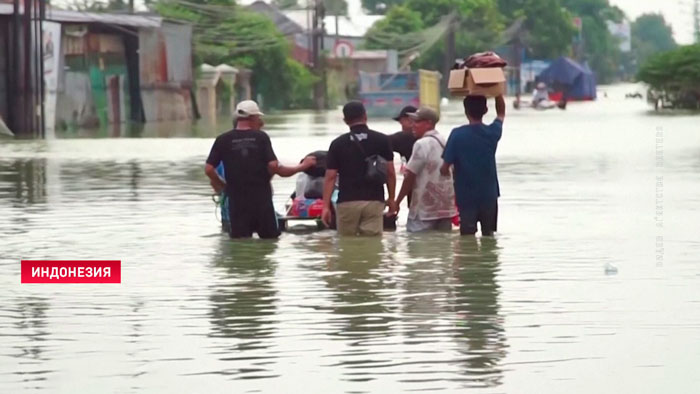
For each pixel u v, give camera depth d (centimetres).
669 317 1238
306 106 9831
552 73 13650
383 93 6962
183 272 1541
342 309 1294
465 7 13112
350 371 1040
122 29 6638
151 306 1324
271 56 9419
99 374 1042
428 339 1152
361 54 10956
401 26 11912
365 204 1852
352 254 1683
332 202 1944
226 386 1001
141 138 4900
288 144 4269
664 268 1541
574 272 1516
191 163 3394
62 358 1097
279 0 10144
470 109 1852
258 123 1864
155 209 2241
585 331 1179
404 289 1407
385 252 1698
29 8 5238
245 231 1839
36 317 1273
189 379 1023
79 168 3225
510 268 1552
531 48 16762
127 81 6888
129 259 1648
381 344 1134
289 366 1059
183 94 7581
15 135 5194
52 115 5625
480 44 13338
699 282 1436
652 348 1109
